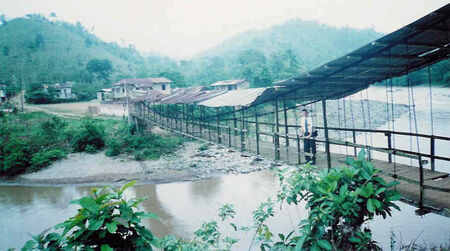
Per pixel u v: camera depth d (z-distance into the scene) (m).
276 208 12.41
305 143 7.07
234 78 58.44
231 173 19.42
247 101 9.00
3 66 85.88
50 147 24.75
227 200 14.37
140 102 28.34
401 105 34.31
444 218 9.71
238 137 13.63
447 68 33.34
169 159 23.05
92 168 21.61
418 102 34.28
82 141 24.86
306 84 7.00
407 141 20.89
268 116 27.42
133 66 115.81
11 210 15.08
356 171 3.60
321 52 119.81
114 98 47.25
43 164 22.36
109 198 2.88
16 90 60.78
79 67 94.31
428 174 5.57
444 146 18.27
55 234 2.70
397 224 9.41
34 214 14.36
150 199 15.48
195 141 28.06
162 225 12.11
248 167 20.38
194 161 22.38
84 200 2.71
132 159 23.08
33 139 24.92
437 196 4.48
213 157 23.31
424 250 5.11
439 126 24.12
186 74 80.25
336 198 3.34
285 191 3.87
